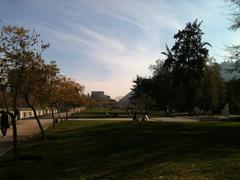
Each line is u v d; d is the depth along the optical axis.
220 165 12.21
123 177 12.05
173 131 22.77
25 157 18.08
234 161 12.54
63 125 44.97
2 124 31.38
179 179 11.08
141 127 27.58
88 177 12.76
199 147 15.64
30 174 14.32
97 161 15.46
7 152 21.23
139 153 15.91
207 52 84.38
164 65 89.56
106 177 12.41
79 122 50.41
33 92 23.84
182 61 85.56
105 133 27.19
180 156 14.10
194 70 83.06
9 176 14.16
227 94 86.19
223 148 15.00
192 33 86.25
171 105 91.88
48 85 26.22
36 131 37.50
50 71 24.55
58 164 15.95
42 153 19.72
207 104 80.25
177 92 85.50
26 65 18.30
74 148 20.72
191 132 21.47
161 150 16.00
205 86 79.62
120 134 24.84
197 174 11.46
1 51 17.52
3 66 17.58
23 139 29.09
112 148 18.69
